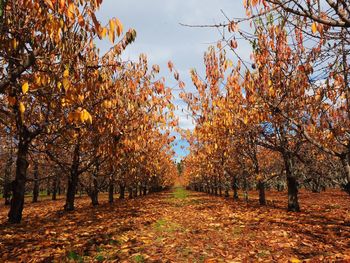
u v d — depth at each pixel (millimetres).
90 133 13719
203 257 7621
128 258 7578
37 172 32625
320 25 4910
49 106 9289
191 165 51469
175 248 8594
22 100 8891
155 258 7559
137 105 11664
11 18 6723
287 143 14078
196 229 11562
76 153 19016
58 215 17484
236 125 14297
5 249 8703
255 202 25625
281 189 51500
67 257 7582
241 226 11742
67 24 6254
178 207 22234
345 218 13945
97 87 9461
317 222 12547
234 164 27203
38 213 19625
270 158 25391
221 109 12234
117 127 12773
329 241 8727
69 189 20141
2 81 6660
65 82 5871
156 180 53156
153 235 10562
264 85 9375
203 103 12461
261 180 21266
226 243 9031
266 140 14656
